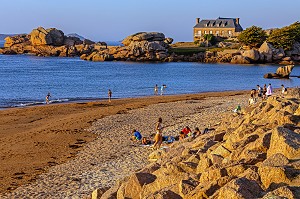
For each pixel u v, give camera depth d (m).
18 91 64.44
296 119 10.88
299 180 6.91
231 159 9.48
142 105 42.88
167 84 75.69
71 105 45.50
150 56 145.00
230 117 21.12
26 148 24.42
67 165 20.34
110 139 26.33
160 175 9.88
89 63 138.62
